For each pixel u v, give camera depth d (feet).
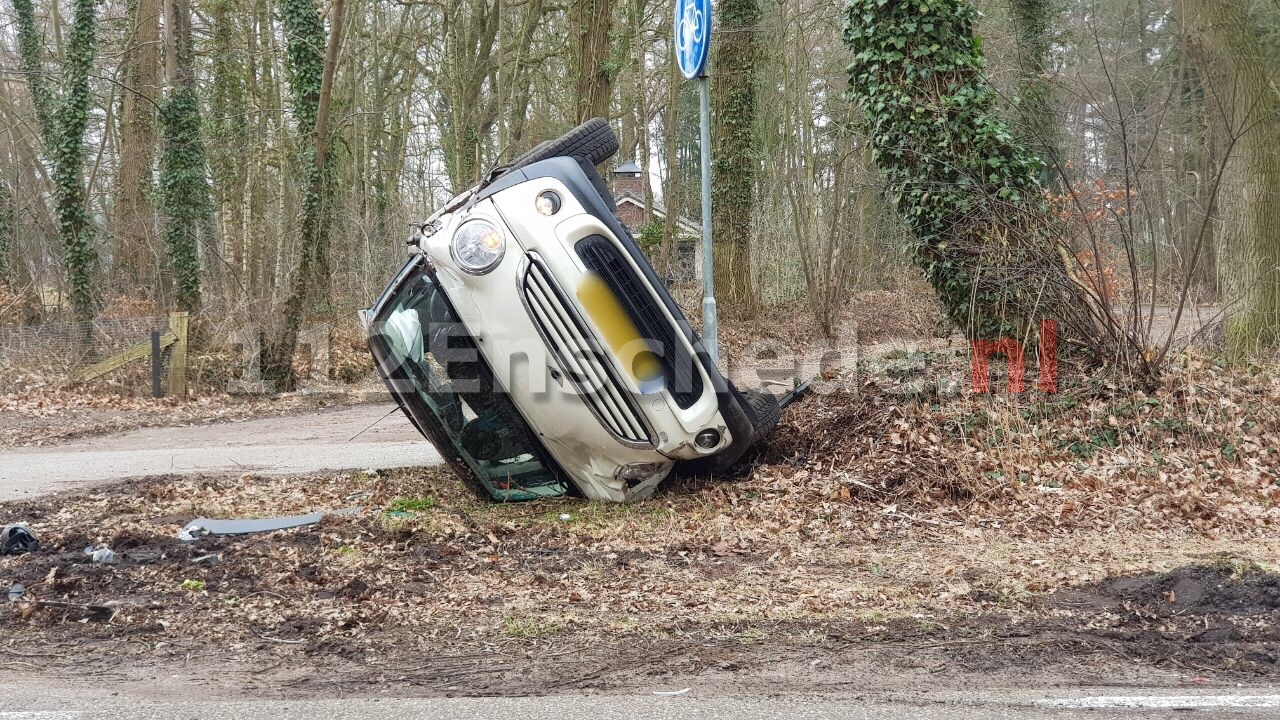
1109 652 17.08
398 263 88.02
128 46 78.84
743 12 74.79
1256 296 42.29
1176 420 32.22
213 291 73.00
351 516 27.63
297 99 72.38
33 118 93.20
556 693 15.57
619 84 99.86
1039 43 64.54
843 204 81.30
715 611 19.76
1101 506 27.58
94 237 74.28
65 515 28.84
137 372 62.28
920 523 26.58
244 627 19.31
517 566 23.27
